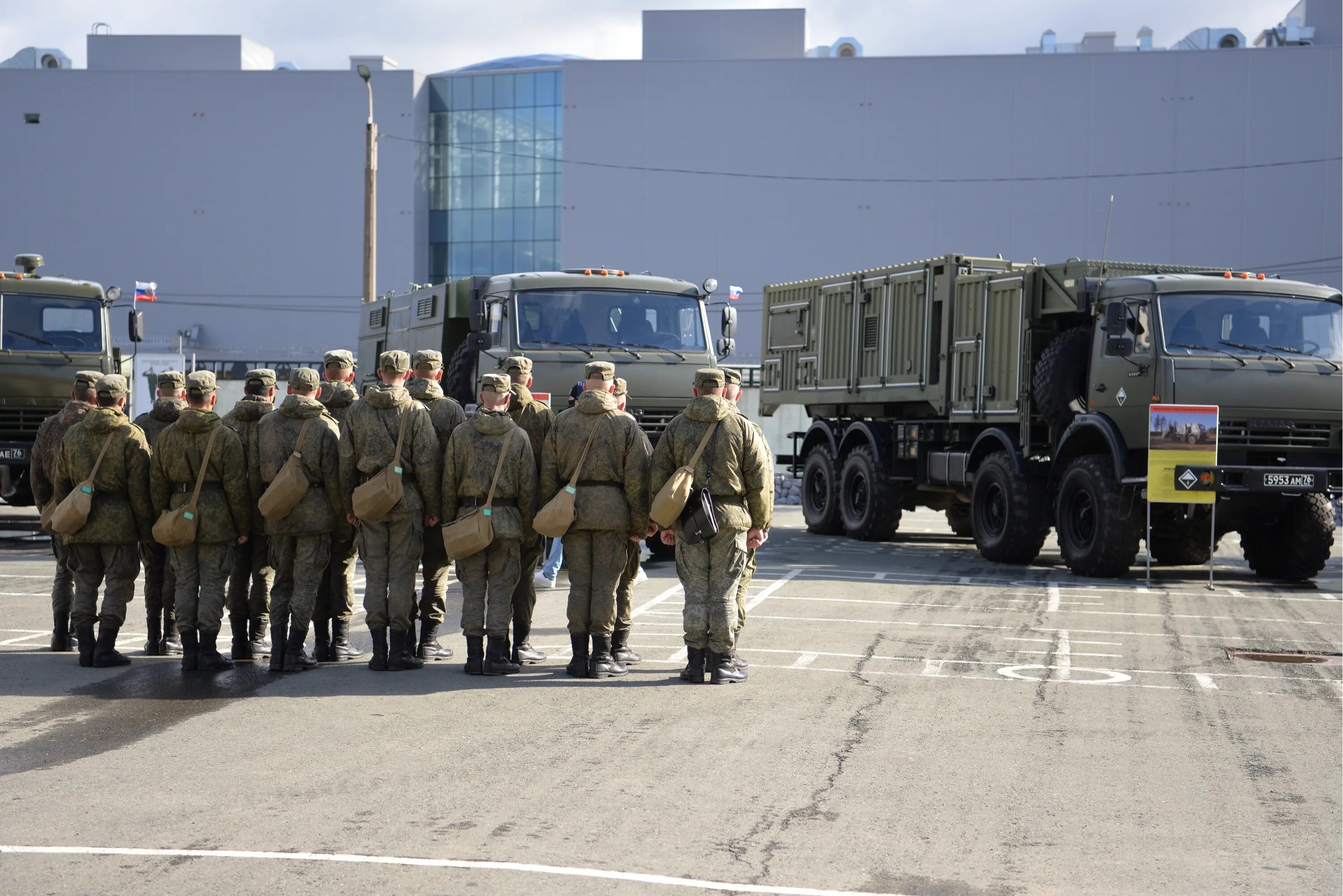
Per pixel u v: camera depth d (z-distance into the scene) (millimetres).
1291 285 14977
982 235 58344
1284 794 6094
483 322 16406
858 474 20328
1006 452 16656
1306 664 9555
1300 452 14453
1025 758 6684
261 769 6301
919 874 4918
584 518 8531
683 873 4875
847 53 61625
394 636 8906
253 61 67188
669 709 7699
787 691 8305
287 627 8922
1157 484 13891
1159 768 6516
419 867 4910
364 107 63094
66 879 4750
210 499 8742
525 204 62719
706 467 8430
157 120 63906
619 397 10469
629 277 16594
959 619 11547
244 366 60000
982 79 58094
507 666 8766
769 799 5863
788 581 14320
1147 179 57281
